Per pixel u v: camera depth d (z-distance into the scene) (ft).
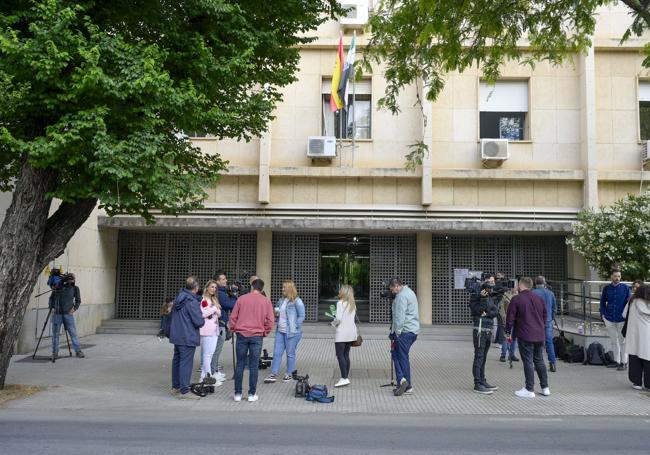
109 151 23.66
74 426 22.62
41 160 24.63
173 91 25.45
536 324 29.27
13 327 27.91
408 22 37.11
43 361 38.52
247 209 55.36
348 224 52.80
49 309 42.37
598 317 45.01
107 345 46.32
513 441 20.98
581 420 24.67
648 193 48.39
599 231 47.16
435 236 57.26
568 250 56.18
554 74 56.39
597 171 54.34
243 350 27.58
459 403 27.66
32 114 26.76
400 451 19.44
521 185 55.62
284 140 56.08
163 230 56.65
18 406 26.11
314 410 26.02
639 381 31.09
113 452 18.86
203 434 21.54
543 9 39.24
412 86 56.08
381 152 55.88
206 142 55.83
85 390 29.53
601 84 56.18
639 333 30.68
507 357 41.37
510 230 53.06
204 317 29.76
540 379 29.60
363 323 56.29
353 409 26.27
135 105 26.17
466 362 40.01
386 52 39.73
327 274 58.08
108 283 55.93
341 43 53.31
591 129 54.49
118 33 28.09
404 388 29.22
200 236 57.67
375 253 57.52
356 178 55.67
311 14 33.45
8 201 41.91
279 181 55.77
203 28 30.07
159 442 20.24
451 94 56.44
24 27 26.99
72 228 29.78
